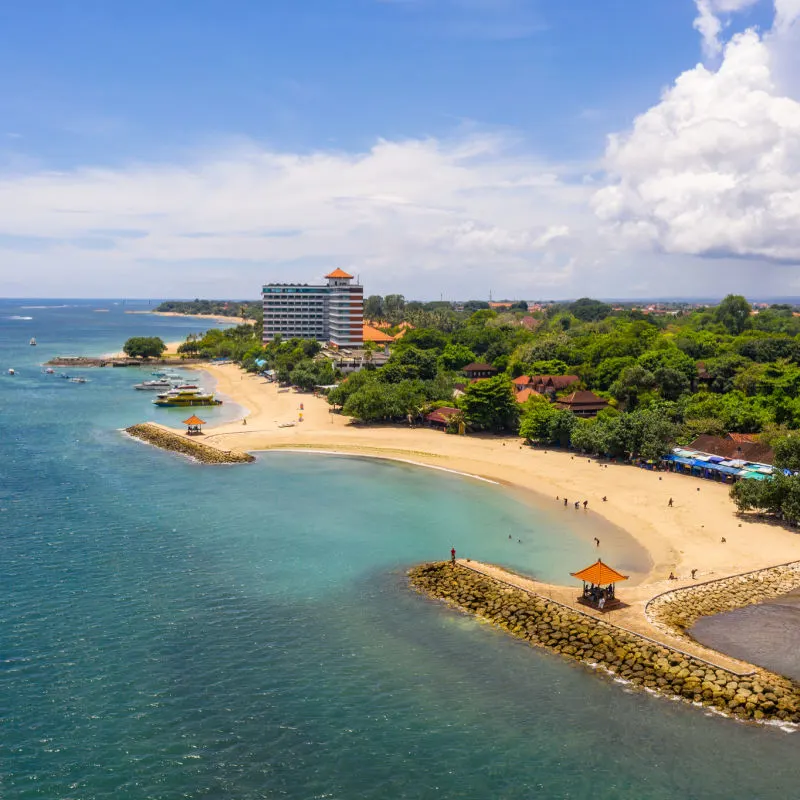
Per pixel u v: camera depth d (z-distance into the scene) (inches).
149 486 4510.3
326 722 2026.3
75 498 4183.1
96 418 7170.3
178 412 7623.0
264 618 2662.4
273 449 5743.1
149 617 2650.1
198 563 3191.4
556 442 5689.0
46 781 1765.5
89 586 2913.4
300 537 3563.0
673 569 3120.1
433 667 2326.5
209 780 1785.2
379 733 1979.6
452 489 4517.7
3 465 4995.1
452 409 6599.4
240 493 4379.9
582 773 1822.1
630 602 2733.8
